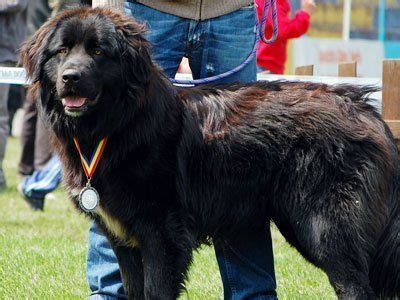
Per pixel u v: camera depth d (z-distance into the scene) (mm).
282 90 6863
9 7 13914
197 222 6789
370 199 6523
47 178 12883
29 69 6625
